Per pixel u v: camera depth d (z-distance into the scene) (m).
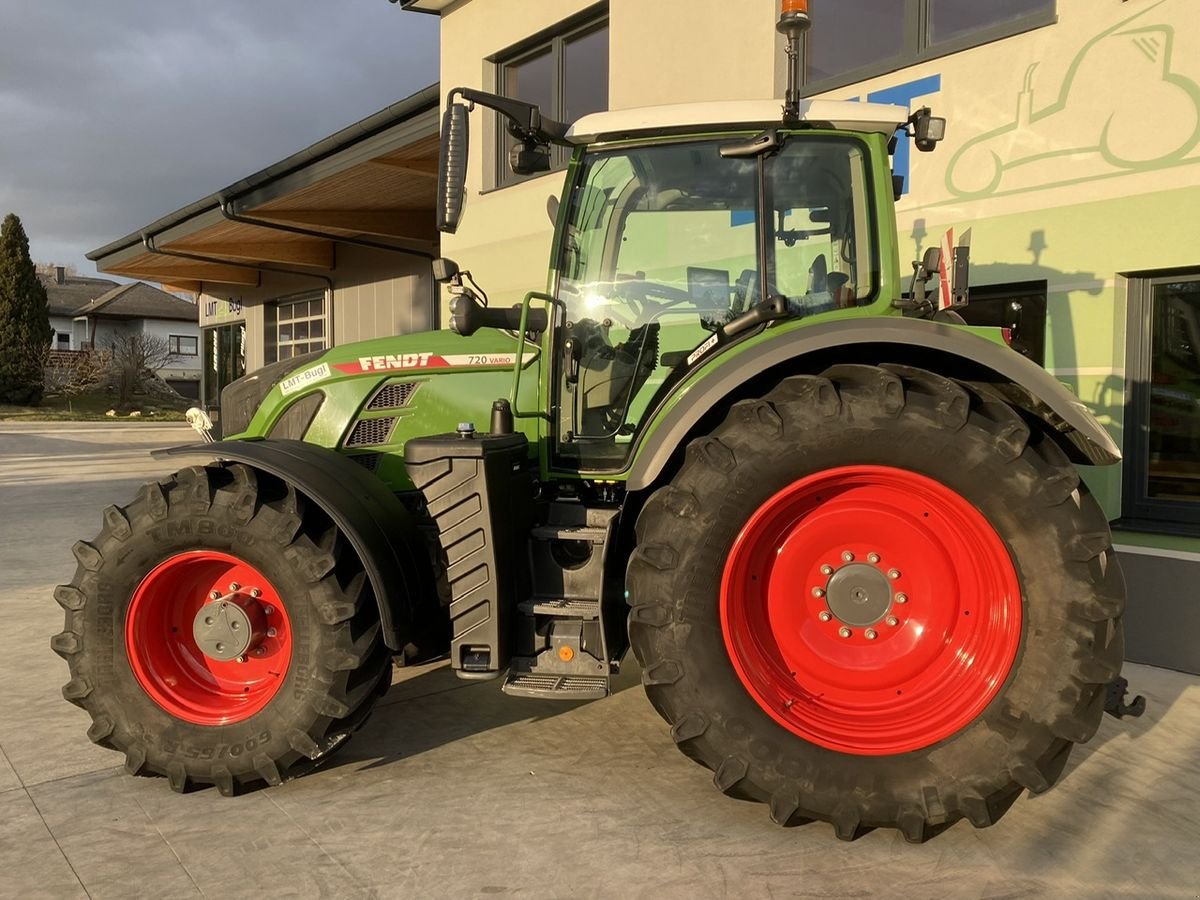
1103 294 4.01
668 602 2.47
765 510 2.45
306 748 2.67
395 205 11.10
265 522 2.68
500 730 3.26
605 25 6.79
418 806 2.65
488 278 7.52
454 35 7.87
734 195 2.98
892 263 2.87
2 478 11.73
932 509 2.48
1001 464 2.32
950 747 2.34
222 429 3.85
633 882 2.23
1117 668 2.26
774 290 2.96
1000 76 4.30
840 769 2.38
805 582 2.57
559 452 3.04
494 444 2.72
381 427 3.37
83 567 2.79
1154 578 3.93
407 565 2.85
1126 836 2.47
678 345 3.07
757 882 2.23
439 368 3.33
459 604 2.69
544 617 2.76
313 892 2.18
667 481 2.78
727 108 2.83
